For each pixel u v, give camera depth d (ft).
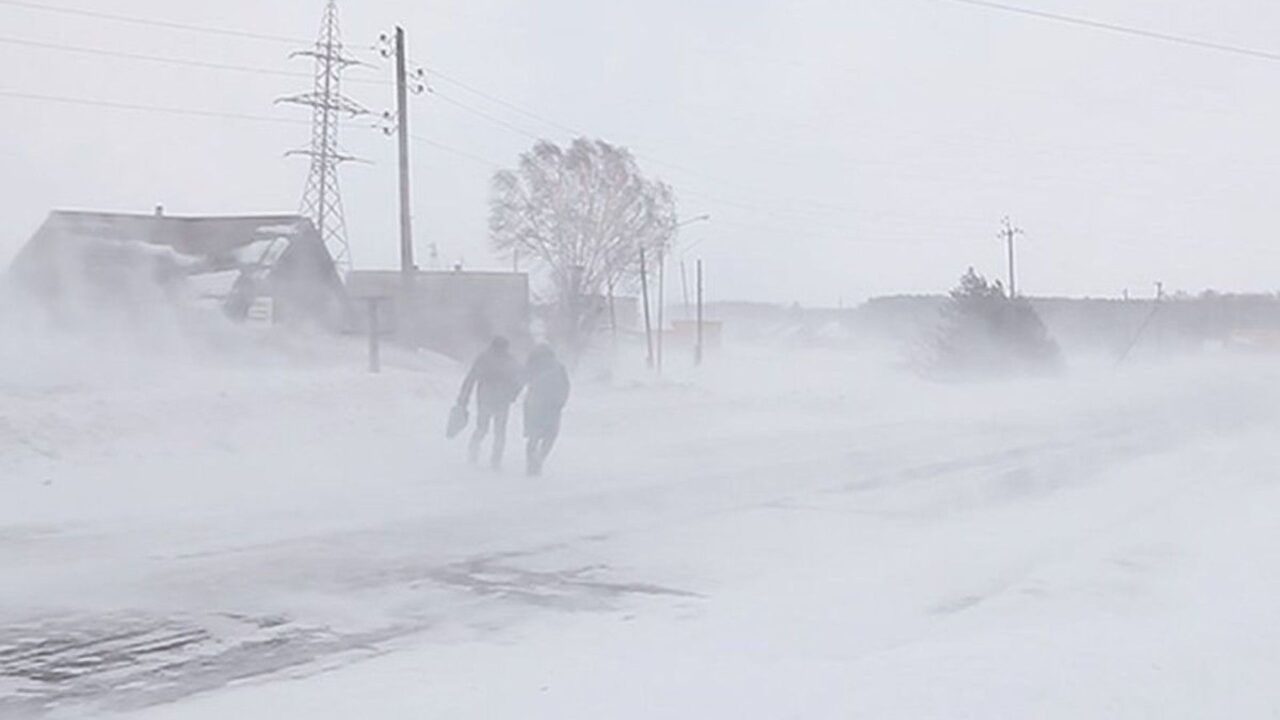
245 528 42.73
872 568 37.35
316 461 59.31
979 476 60.18
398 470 57.82
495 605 32.76
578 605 32.76
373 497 49.96
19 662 26.91
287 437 64.34
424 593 34.01
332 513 46.03
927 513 48.37
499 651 27.89
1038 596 33.45
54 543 39.60
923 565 37.70
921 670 23.84
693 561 38.55
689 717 21.50
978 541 41.98
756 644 28.07
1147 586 34.55
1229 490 54.90
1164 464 65.62
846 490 54.80
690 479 57.52
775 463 64.59
